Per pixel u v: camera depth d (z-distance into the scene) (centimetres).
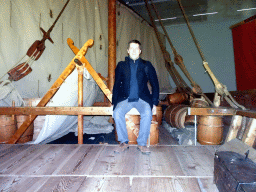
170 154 244
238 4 796
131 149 264
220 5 801
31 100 359
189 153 248
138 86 248
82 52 339
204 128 325
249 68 797
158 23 992
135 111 312
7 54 353
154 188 159
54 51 441
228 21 970
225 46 972
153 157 232
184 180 174
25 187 161
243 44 819
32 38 392
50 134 347
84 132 464
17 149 266
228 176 133
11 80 343
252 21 764
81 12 525
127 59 257
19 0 374
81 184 166
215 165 166
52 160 223
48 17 428
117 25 668
